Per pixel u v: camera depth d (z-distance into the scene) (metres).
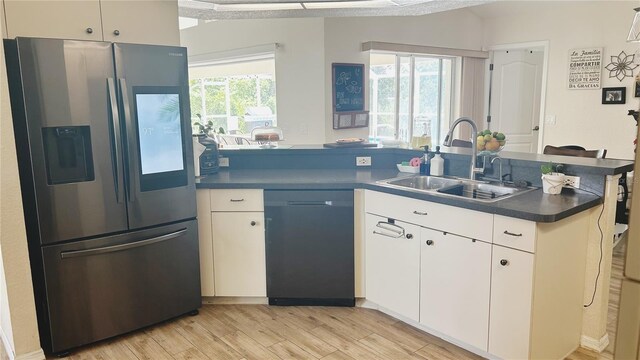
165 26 2.94
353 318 3.12
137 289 2.91
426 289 2.76
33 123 2.45
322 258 3.20
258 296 3.31
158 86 2.83
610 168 2.48
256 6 3.62
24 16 2.47
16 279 2.51
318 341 2.84
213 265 3.27
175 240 3.04
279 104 6.02
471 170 3.07
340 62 5.63
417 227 2.76
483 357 2.62
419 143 3.57
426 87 6.83
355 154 3.73
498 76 7.20
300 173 3.55
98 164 2.66
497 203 2.40
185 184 3.04
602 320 2.66
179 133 2.97
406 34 6.16
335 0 3.45
